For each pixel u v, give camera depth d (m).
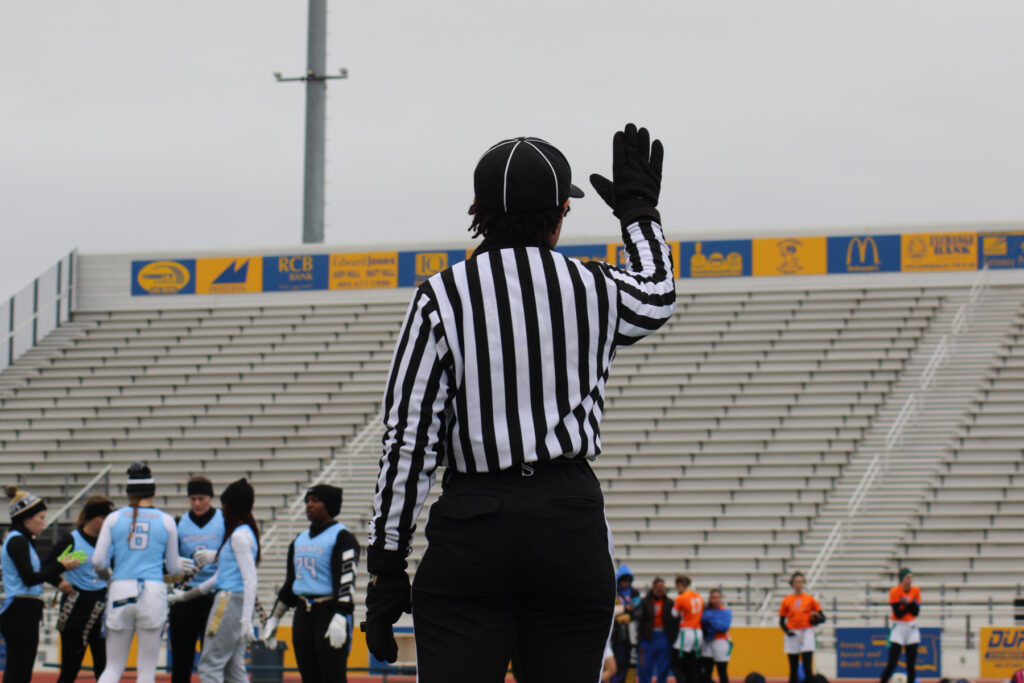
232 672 14.55
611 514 37.06
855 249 44.78
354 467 39.78
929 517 35.41
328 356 45.47
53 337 48.00
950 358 40.94
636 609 22.89
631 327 4.51
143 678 13.93
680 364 42.38
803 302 44.41
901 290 44.47
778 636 27.06
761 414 39.97
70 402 44.41
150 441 42.22
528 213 4.49
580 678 4.33
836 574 33.59
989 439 37.78
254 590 14.04
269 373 44.94
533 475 4.30
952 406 39.16
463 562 4.25
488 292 4.36
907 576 24.53
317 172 51.16
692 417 40.19
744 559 34.75
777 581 33.91
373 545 4.33
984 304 43.34
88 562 15.48
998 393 39.41
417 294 4.41
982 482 36.41
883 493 36.38
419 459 4.27
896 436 38.19
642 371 42.19
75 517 38.84
